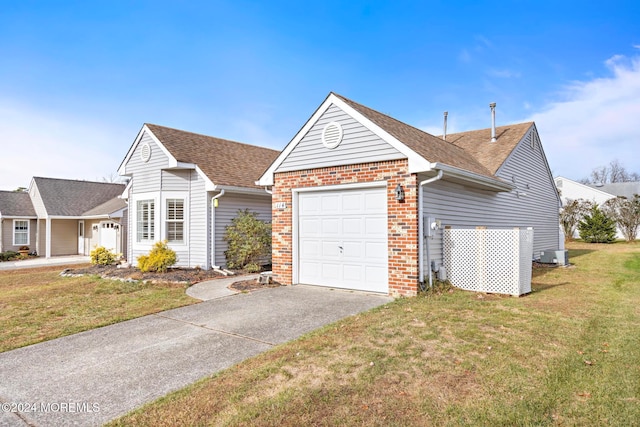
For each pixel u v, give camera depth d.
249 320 6.34
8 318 6.87
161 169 12.99
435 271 8.57
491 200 12.06
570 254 18.61
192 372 4.27
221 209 12.97
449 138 16.33
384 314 6.36
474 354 4.48
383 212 8.27
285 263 9.72
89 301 8.28
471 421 3.05
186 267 12.75
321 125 9.18
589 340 4.96
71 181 25.48
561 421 3.06
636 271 11.89
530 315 6.22
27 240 23.42
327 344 4.91
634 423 3.02
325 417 3.15
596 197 33.66
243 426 3.04
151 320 6.58
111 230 20.62
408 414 3.18
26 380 4.14
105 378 4.16
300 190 9.52
